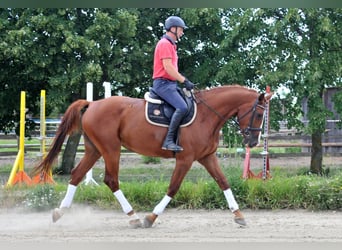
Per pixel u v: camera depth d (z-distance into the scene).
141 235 6.16
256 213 7.69
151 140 6.48
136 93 14.80
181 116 6.32
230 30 13.55
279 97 13.09
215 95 6.61
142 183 8.65
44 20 11.82
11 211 7.80
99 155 6.83
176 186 6.49
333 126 17.77
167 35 6.49
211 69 13.59
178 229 6.52
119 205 7.86
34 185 8.91
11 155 18.55
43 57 12.33
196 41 14.06
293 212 7.74
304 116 14.75
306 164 16.06
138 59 13.32
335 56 12.19
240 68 12.70
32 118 15.80
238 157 13.35
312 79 11.83
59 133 6.79
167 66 6.30
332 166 15.10
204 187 8.11
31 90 14.85
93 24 12.46
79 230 6.46
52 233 6.25
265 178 9.91
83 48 12.23
